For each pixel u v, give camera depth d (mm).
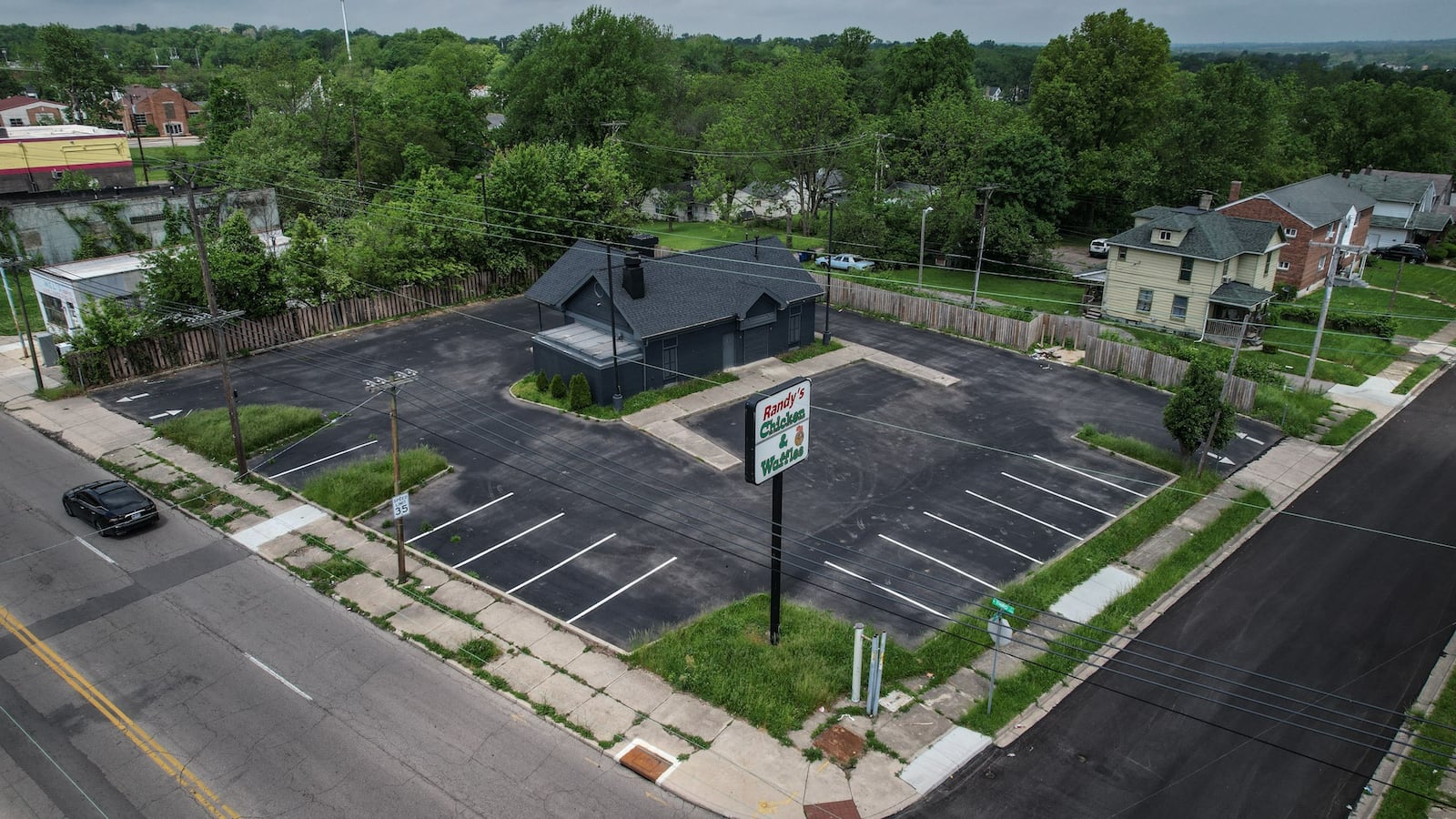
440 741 19734
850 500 30516
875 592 25297
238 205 61781
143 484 31594
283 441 34781
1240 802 18219
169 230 59875
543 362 40812
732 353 42875
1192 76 96000
